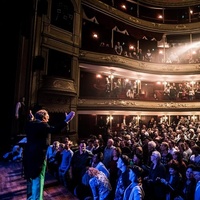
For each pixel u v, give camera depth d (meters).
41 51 11.94
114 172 4.68
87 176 4.48
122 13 18.06
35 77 11.42
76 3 14.60
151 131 11.05
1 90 8.83
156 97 19.16
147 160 5.91
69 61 13.91
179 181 3.75
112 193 4.48
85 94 16.97
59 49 13.02
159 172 3.90
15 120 8.94
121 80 19.25
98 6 16.28
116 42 18.75
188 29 19.67
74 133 12.96
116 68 16.38
